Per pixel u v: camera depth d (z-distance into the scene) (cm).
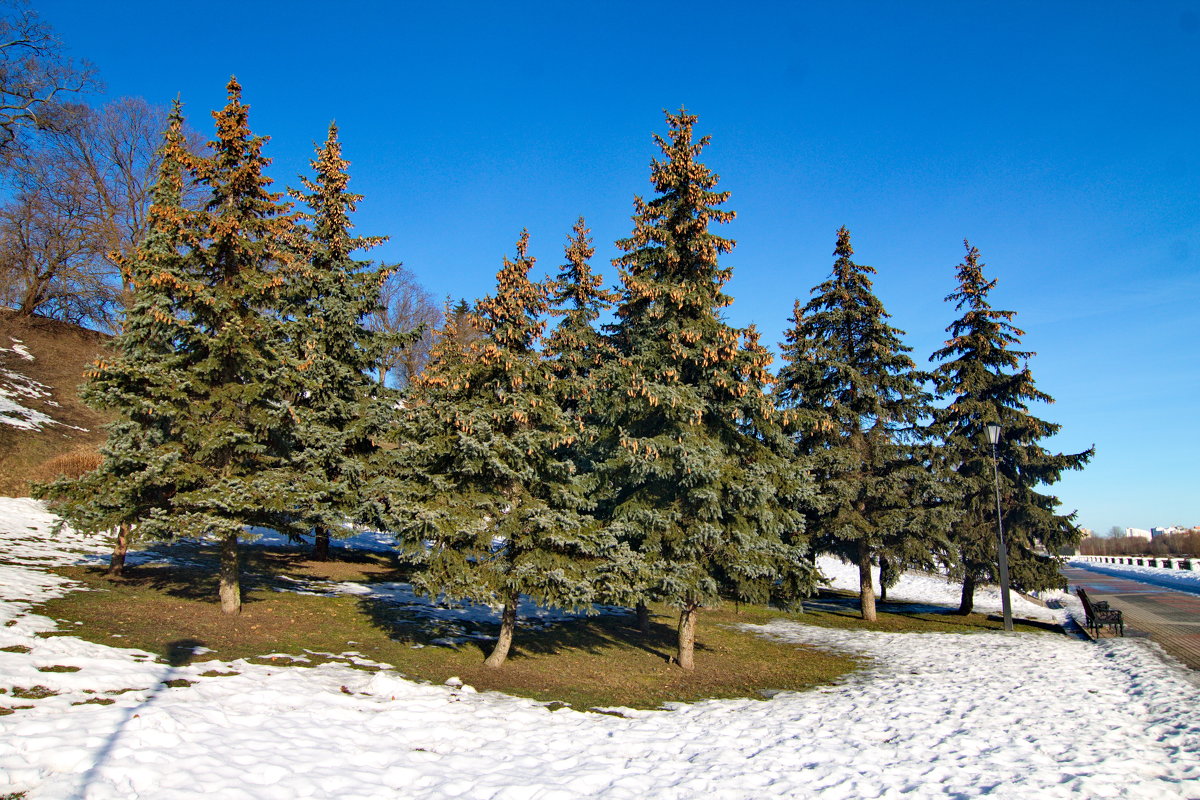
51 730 700
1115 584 4397
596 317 1948
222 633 1263
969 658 1686
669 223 1588
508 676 1288
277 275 1445
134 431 1339
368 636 1430
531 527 1261
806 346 2420
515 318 1300
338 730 862
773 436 1565
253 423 1370
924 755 874
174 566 1772
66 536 1938
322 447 1644
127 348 1439
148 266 1313
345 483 1575
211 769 675
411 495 1247
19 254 3531
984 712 1109
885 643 1927
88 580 1502
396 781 731
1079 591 2247
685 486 1426
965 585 2559
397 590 1934
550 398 1327
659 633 1916
